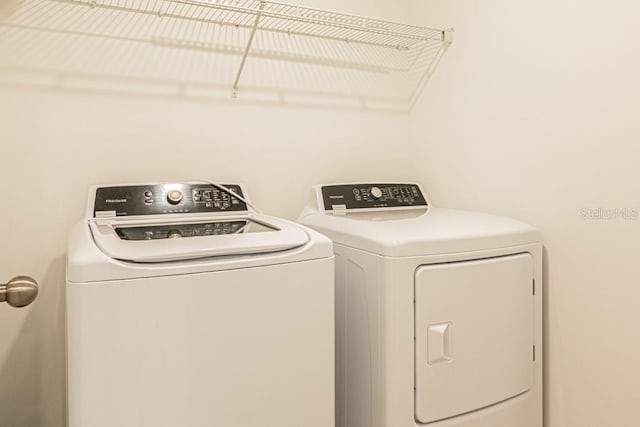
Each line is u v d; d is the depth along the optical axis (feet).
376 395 4.58
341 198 6.41
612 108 4.76
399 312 4.40
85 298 3.30
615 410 4.84
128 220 5.03
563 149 5.25
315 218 6.06
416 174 7.65
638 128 4.55
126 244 3.75
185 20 6.09
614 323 4.83
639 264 4.60
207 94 6.26
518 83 5.77
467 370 4.76
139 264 3.51
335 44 7.14
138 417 3.48
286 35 6.75
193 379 3.66
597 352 5.00
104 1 5.64
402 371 4.42
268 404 3.99
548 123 5.41
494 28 6.08
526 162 5.70
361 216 6.04
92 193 5.18
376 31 6.59
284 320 4.05
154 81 5.95
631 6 4.57
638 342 4.64
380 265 4.50
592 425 5.06
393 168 7.74
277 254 4.03
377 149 7.58
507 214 5.98
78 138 5.57
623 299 4.75
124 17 5.76
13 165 5.29
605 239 4.89
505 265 5.01
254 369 3.91
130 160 5.85
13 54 5.24
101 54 5.66
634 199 4.61
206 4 5.24
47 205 5.46
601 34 4.83
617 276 4.79
